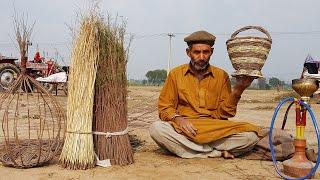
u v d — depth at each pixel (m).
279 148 5.01
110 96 4.64
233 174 4.38
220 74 5.29
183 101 5.29
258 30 4.46
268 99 23.12
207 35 5.03
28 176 4.16
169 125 5.16
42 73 19.59
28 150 4.98
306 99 4.18
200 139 5.03
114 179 4.09
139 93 25.45
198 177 4.22
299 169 4.14
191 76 5.28
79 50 4.52
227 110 5.12
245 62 4.30
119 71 4.68
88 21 4.59
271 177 4.28
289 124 9.83
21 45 4.54
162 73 70.12
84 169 4.43
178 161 4.98
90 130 4.48
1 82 18.25
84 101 4.46
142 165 4.70
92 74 4.49
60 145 5.07
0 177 4.12
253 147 5.20
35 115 9.17
